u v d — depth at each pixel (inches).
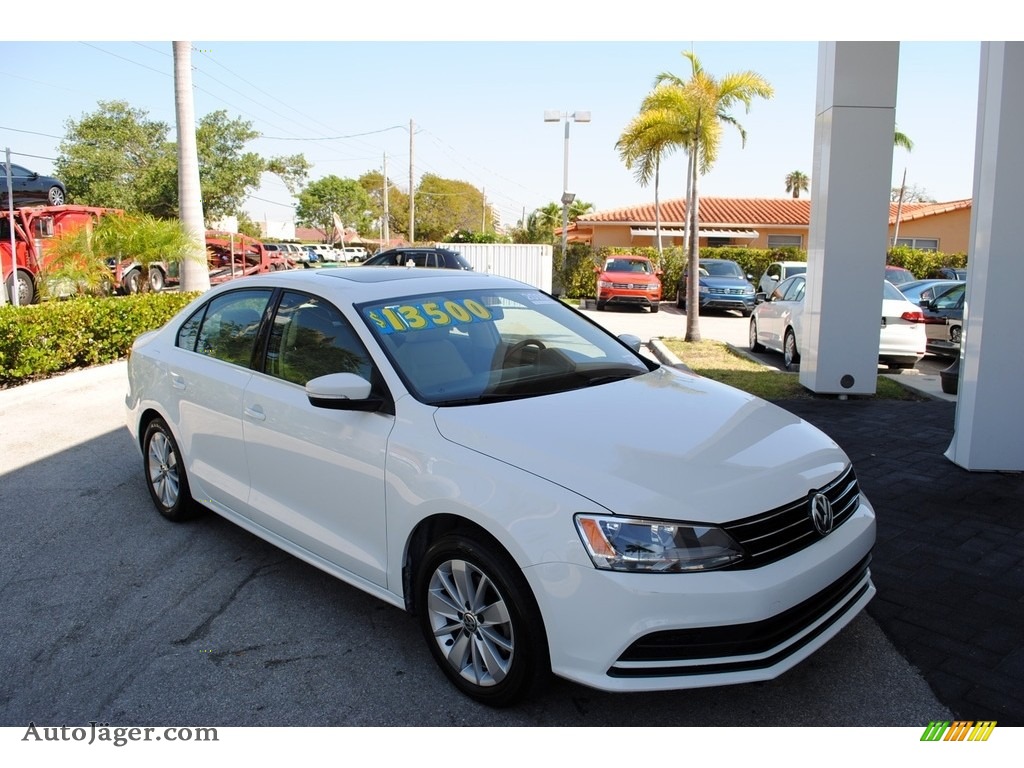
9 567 177.8
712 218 1417.3
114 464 254.2
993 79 216.5
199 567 176.2
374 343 145.2
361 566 140.2
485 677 122.6
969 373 230.2
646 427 129.8
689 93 576.7
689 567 106.2
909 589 158.4
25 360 372.5
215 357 182.9
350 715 122.2
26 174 724.7
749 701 123.7
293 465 153.5
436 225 3427.7
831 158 327.6
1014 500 207.0
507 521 113.2
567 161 1062.4
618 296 893.8
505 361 152.9
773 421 141.6
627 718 119.9
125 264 733.3
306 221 3481.8
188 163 614.2
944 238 1408.7
